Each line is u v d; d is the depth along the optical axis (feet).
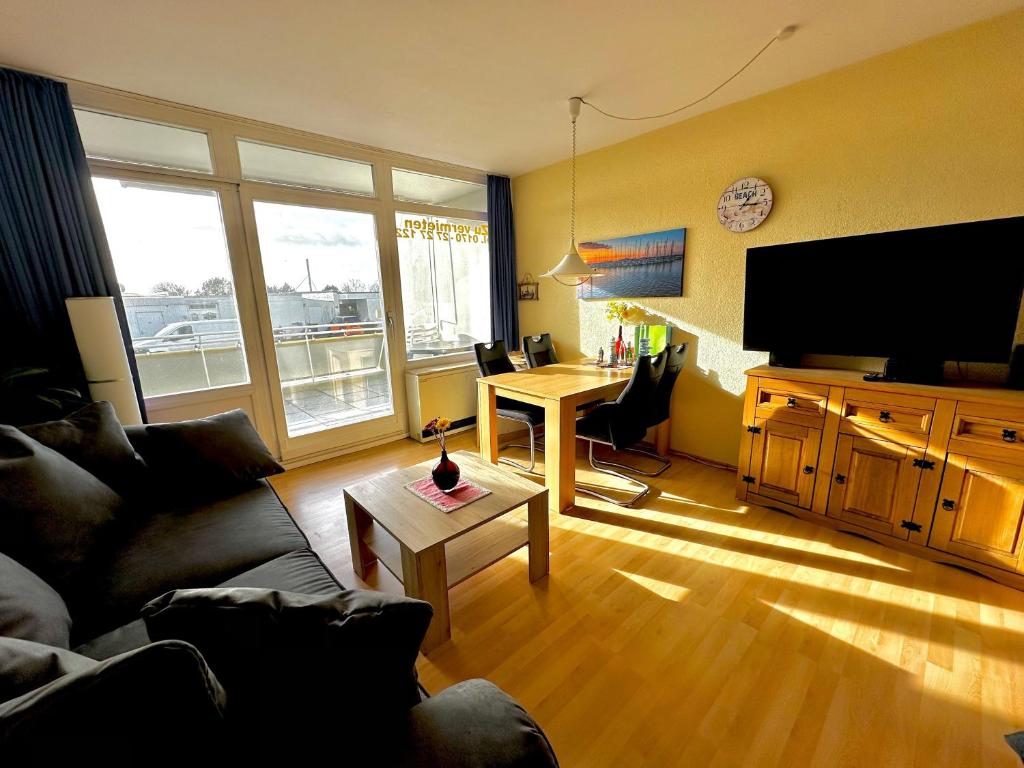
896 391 6.56
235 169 9.52
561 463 8.32
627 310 11.66
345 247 11.64
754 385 8.14
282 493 9.70
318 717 2.13
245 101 8.56
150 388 9.21
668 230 10.50
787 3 5.97
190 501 6.17
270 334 10.47
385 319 12.49
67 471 4.84
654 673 4.86
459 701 2.65
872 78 7.39
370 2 5.76
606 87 8.25
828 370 7.95
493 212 13.84
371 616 2.19
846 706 4.41
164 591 4.34
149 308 9.01
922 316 6.70
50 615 3.35
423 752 2.27
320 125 9.86
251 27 6.23
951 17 6.32
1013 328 6.02
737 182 9.17
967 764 3.84
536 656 5.14
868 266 7.10
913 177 7.21
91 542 4.60
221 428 6.81
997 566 6.03
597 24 6.36
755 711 4.39
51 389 7.11
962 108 6.69
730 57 7.32
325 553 7.39
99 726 1.55
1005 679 4.65
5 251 7.14
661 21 6.32
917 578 6.23
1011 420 5.71
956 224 6.36
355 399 12.46
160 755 1.64
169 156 8.85
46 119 7.29
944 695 4.49
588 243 12.37
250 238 9.94
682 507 8.52
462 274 14.25
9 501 4.08
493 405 10.33
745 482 8.55
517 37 6.64
